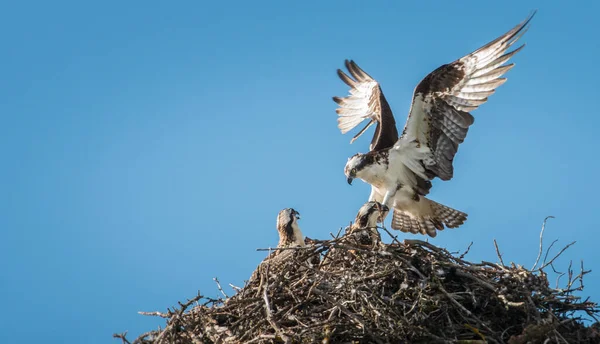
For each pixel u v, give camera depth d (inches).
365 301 545.0
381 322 539.5
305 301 563.2
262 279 579.2
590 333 558.6
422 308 549.3
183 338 555.5
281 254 636.1
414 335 538.3
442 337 541.6
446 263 572.1
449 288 569.9
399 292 558.6
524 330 533.3
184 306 562.9
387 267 572.4
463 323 552.1
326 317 558.6
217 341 539.5
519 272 573.6
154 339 551.8
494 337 543.8
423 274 569.3
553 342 536.7
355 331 540.1
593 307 570.6
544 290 567.5
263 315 558.6
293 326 557.3
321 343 534.3
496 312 563.2
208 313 576.1
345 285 560.1
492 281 567.8
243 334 551.8
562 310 572.1
